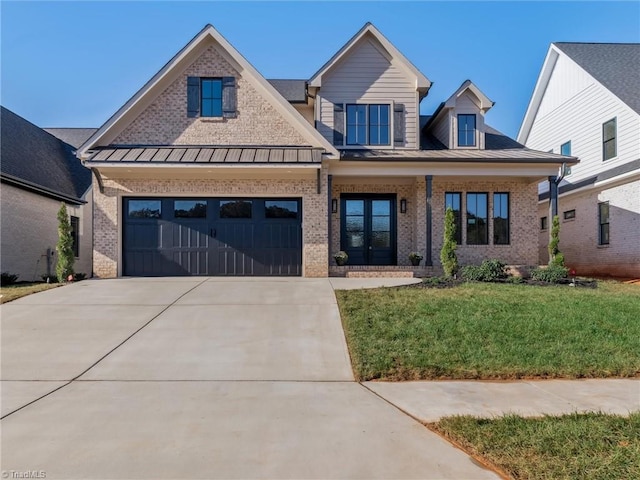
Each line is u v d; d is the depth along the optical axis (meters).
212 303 9.89
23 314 8.98
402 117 15.91
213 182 14.00
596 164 18.31
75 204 18.12
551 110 21.80
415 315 8.63
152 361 6.63
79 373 6.16
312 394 5.47
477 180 16.34
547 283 12.47
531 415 4.78
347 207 16.66
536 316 8.50
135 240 13.96
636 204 15.59
